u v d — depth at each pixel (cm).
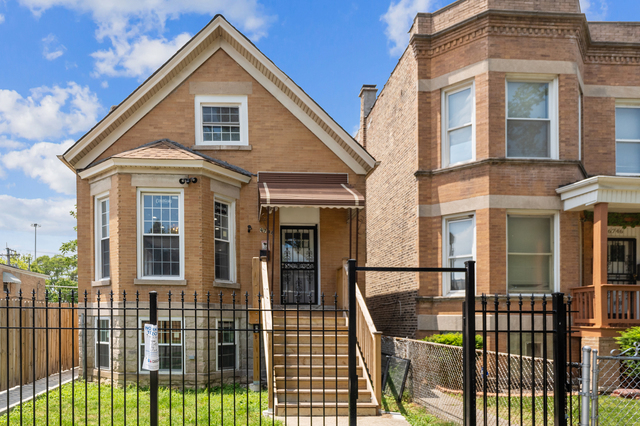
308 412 873
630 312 1154
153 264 1164
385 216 1738
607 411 803
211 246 1194
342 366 979
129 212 1155
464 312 633
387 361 1128
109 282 1169
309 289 1327
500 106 1256
